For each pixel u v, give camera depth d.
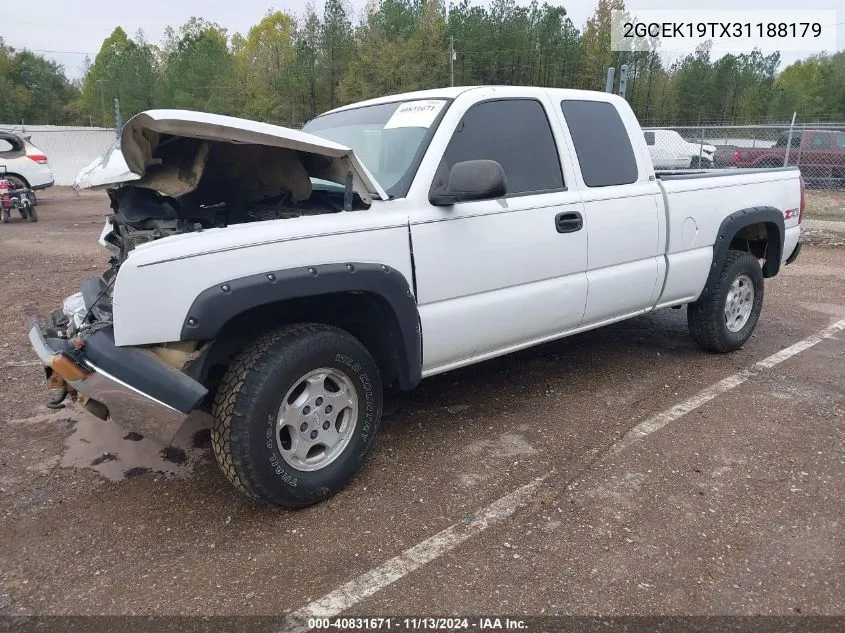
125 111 52.22
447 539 2.85
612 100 4.42
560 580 2.59
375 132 3.74
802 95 48.25
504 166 3.70
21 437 3.86
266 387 2.78
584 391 4.49
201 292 2.61
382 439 3.80
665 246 4.52
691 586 2.56
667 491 3.23
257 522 3.00
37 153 16.78
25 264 9.14
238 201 3.51
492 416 4.10
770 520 2.99
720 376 4.77
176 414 2.64
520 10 51.47
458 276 3.41
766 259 5.48
